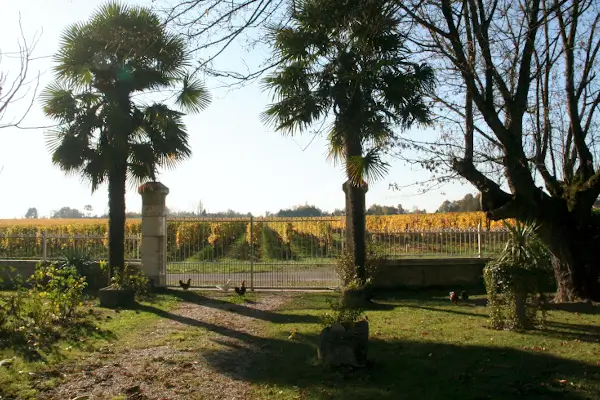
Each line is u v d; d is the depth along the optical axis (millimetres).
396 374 6062
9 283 14352
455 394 5328
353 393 5406
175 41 6035
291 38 7660
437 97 9805
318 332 8523
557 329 8328
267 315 10352
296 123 10977
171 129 12453
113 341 7922
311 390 5559
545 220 10000
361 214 11688
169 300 12141
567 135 11047
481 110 8602
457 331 8312
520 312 8391
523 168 9094
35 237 14930
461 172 9445
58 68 11984
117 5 11430
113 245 12133
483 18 8344
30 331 7961
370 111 9414
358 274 11602
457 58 8164
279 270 14992
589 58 10133
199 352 7332
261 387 5766
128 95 12297
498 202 9656
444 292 13664
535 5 8445
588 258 10266
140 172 13031
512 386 5516
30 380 5840
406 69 9188
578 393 5246
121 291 11117
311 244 14930
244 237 17516
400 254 14461
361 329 6383
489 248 14539
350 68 7730
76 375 6133
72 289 9328
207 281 15125
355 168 9953
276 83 10750
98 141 12039
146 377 6113
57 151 11852
